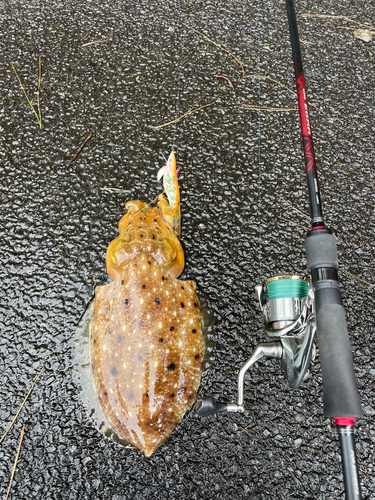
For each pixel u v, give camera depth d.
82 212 0.60
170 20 0.73
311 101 0.69
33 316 0.55
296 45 0.44
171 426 0.47
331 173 0.65
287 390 0.53
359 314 0.57
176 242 0.54
